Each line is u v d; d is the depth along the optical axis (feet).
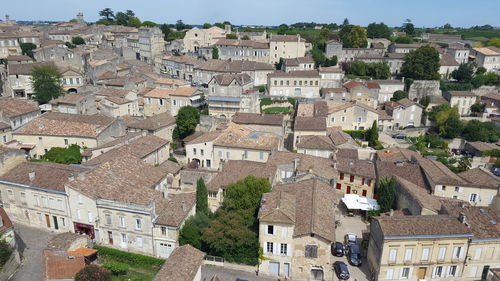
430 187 238.89
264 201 185.06
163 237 184.96
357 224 227.61
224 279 176.96
